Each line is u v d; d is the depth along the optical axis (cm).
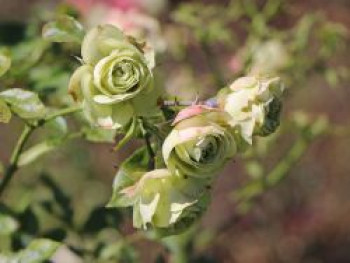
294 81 113
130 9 108
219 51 134
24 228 87
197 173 61
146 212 62
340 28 114
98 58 61
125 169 64
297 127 113
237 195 113
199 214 64
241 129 62
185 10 110
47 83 88
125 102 61
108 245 91
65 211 94
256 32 112
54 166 150
